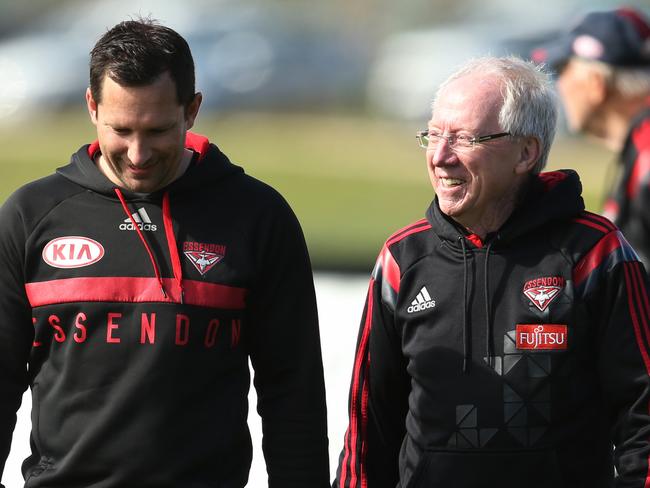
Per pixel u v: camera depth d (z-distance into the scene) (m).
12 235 11.47
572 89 15.37
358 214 47.53
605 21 15.02
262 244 11.60
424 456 11.70
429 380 11.69
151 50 10.73
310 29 77.88
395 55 69.12
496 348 11.46
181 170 11.64
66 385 11.33
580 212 11.67
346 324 26.05
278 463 11.91
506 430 11.34
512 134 11.46
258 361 12.01
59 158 56.34
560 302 11.36
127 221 11.44
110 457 11.21
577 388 11.38
